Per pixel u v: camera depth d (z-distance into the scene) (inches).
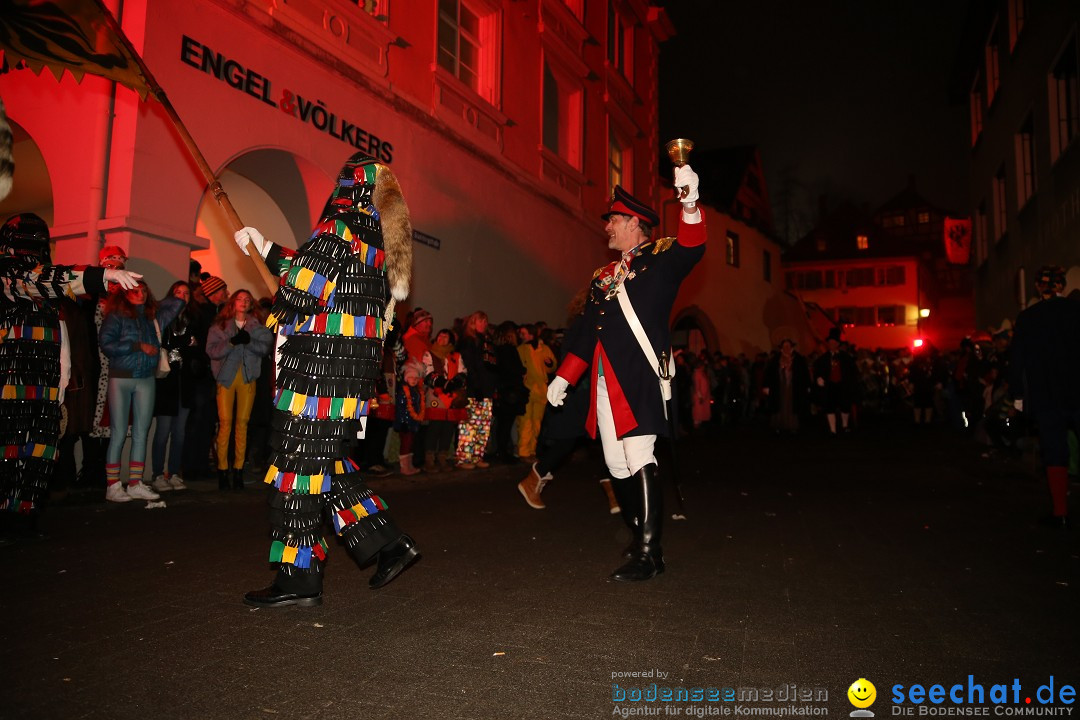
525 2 587.5
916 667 105.0
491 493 288.7
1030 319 227.1
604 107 743.7
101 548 176.4
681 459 437.1
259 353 277.4
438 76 471.8
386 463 372.8
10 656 105.5
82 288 180.7
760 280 1139.9
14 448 179.0
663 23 877.8
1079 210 431.2
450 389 354.3
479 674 100.6
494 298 545.3
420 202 458.9
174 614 125.3
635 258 160.6
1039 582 153.4
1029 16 536.1
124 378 242.1
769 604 135.3
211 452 340.8
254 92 335.0
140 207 284.5
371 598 137.1
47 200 442.3
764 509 251.9
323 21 375.2
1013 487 309.4
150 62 287.3
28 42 162.7
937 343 2330.2
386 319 135.9
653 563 154.0
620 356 155.9
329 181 381.7
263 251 132.8
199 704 90.4
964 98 853.2
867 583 151.5
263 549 176.9
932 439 586.6
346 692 94.4
